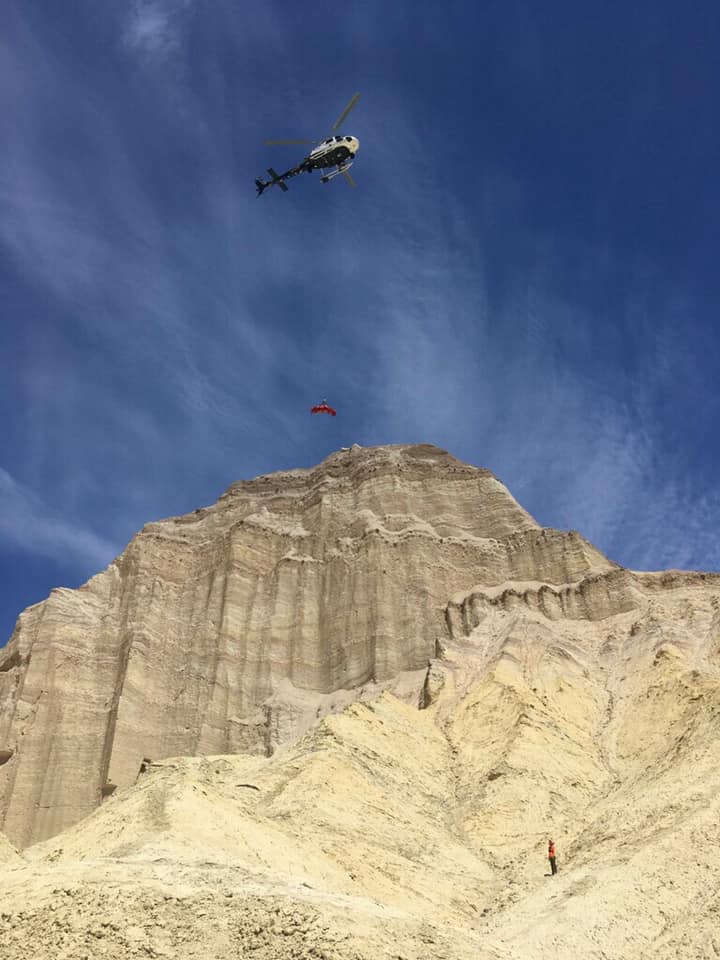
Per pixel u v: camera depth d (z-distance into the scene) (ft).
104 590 361.30
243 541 363.97
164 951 99.40
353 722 233.35
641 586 311.06
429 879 174.50
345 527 369.30
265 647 334.24
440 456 413.39
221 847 144.25
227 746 308.40
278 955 99.25
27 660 335.67
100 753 312.50
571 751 226.99
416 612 326.44
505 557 345.31
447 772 228.22
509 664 258.37
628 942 134.00
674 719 228.02
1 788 301.63
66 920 103.50
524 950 133.08
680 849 153.38
